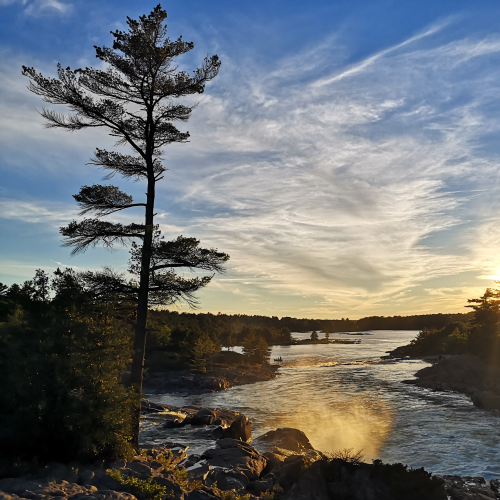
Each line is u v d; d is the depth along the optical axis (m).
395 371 86.44
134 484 12.45
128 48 20.62
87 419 14.38
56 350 15.16
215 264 21.14
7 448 13.66
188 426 32.47
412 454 28.06
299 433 28.06
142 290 20.22
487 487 19.77
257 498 14.93
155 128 21.69
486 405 45.72
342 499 13.23
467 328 108.56
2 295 38.06
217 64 21.59
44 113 19.53
